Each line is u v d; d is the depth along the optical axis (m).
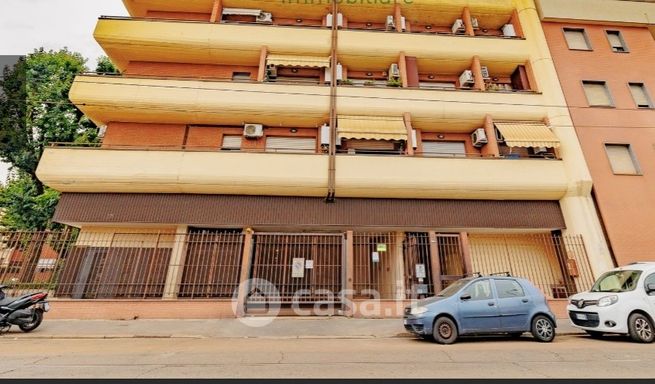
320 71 15.16
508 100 13.91
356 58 14.82
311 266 11.55
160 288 11.34
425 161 12.54
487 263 13.15
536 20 15.66
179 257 11.50
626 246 11.93
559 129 13.46
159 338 8.30
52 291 10.67
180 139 13.70
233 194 12.26
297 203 12.32
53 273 10.72
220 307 10.41
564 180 12.61
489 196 12.66
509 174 12.53
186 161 11.94
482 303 7.76
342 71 15.21
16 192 17.56
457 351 6.50
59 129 18.22
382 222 12.20
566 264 12.06
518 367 5.22
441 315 7.59
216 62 14.86
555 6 15.94
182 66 14.88
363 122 13.09
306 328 9.21
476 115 13.73
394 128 13.03
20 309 8.53
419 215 12.42
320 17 16.44
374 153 13.87
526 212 12.77
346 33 14.79
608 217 12.30
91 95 12.45
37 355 6.13
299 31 14.61
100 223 11.72
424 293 11.46
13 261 10.45
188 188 11.92
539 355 6.09
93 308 10.09
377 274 12.07
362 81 15.48
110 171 11.59
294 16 16.34
